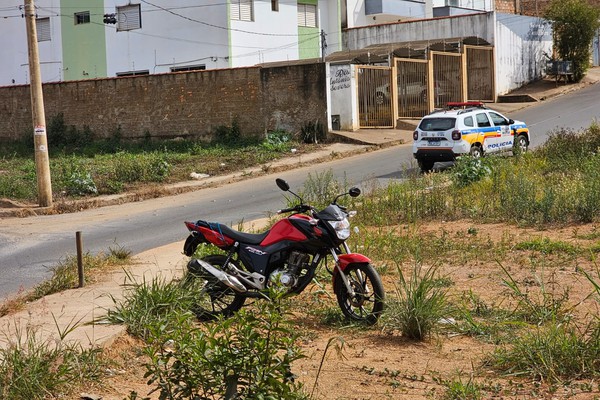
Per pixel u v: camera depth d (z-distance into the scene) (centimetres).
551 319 753
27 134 3531
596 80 4425
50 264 1227
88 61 4344
